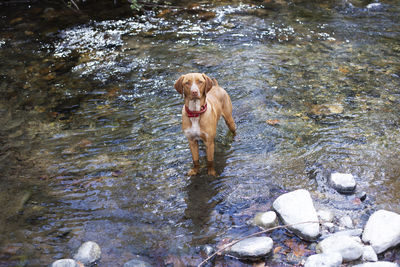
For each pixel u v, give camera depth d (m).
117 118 6.02
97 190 4.55
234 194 4.43
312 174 4.68
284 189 4.47
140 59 7.90
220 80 6.95
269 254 3.61
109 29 9.35
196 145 4.66
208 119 4.38
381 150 5.03
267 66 7.44
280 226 3.86
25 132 5.69
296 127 5.62
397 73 7.06
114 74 7.35
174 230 3.96
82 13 10.23
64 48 8.42
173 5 10.83
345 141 5.26
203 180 4.68
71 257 3.64
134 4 9.80
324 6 10.63
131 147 5.33
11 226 4.02
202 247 3.72
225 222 4.04
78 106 6.36
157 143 5.40
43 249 3.74
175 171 4.85
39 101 6.50
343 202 4.21
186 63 7.66
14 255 3.66
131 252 3.71
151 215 4.18
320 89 6.61
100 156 5.15
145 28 9.41
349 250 3.48
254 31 9.12
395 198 4.21
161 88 6.83
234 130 5.49
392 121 5.66
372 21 9.53
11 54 8.14
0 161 5.04
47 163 5.02
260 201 4.30
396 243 3.61
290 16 9.99
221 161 5.01
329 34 8.86
